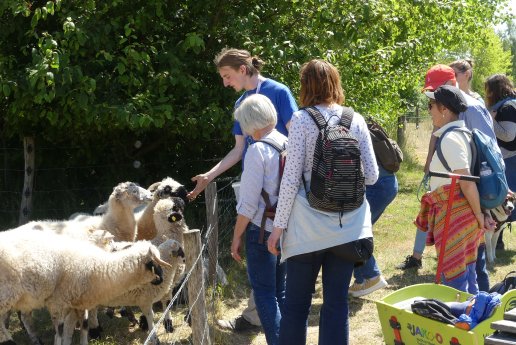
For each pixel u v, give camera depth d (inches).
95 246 200.7
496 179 170.7
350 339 208.2
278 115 183.3
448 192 173.5
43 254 184.4
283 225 141.3
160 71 298.7
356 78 375.6
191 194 199.5
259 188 156.3
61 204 371.2
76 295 190.4
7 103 324.5
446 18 458.0
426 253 319.9
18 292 181.2
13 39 311.7
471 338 139.9
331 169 135.7
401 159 235.6
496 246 327.6
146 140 376.5
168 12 320.2
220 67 185.8
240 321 217.0
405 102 587.2
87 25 277.4
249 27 303.7
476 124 206.8
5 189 373.1
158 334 216.7
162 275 192.7
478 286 197.9
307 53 322.0
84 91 272.5
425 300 153.0
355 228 140.9
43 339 217.2
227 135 320.5
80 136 358.6
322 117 141.4
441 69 204.7
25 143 341.4
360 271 240.4
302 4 334.3
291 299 146.2
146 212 244.2
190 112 308.8
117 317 236.5
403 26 423.8
